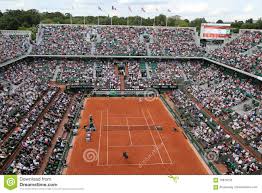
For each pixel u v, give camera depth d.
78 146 48.53
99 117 63.75
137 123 60.44
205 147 47.09
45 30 104.94
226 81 78.94
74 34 104.69
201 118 59.66
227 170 40.91
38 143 44.56
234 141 47.19
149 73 92.75
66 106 66.62
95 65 95.19
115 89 83.06
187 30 111.69
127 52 97.50
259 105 60.19
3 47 87.88
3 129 47.22
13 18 133.88
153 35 108.38
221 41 104.50
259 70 70.88
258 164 40.28
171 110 67.88
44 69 90.12
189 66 97.06
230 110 61.19
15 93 65.81
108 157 44.72
